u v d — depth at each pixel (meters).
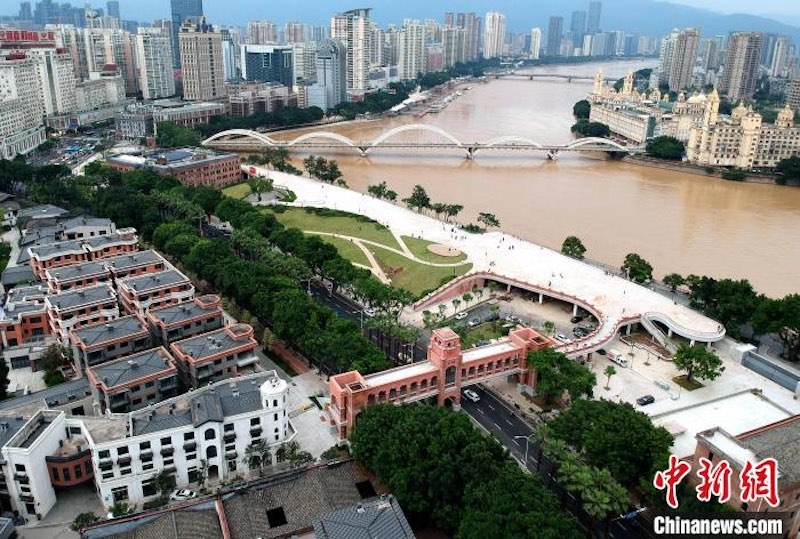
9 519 149.62
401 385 195.88
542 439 171.62
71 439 171.88
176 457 167.88
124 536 142.62
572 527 134.75
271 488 155.50
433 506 154.25
